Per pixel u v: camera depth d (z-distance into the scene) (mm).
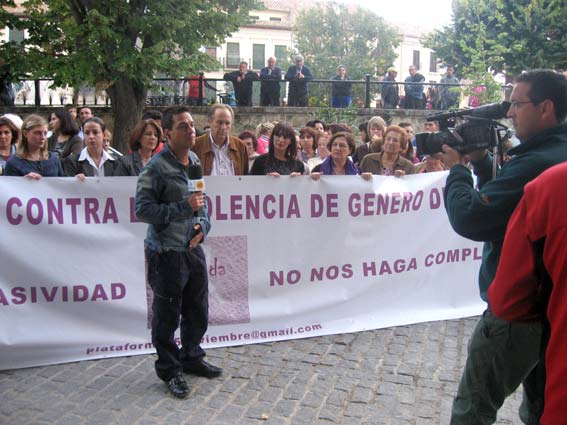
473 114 3029
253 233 5090
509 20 24359
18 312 4469
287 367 4531
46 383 4191
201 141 5430
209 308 4977
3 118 5898
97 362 4586
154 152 6035
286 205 5160
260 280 5129
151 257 4004
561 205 1921
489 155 3168
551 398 1946
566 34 23453
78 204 4609
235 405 3891
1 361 4410
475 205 2645
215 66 14969
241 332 5066
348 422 3693
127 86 14297
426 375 4410
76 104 16359
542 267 2051
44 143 4914
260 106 17172
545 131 2584
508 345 2707
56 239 4562
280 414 3775
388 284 5578
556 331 1935
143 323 4793
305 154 7742
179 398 3963
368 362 4645
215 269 4996
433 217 5711
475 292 5953
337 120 17469
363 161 6160
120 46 12977
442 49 26375
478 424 2854
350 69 43344
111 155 6016
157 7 13188
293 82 17609
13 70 13523
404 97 19047
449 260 5812
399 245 5586
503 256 2199
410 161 6395
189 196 3910
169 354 4047
